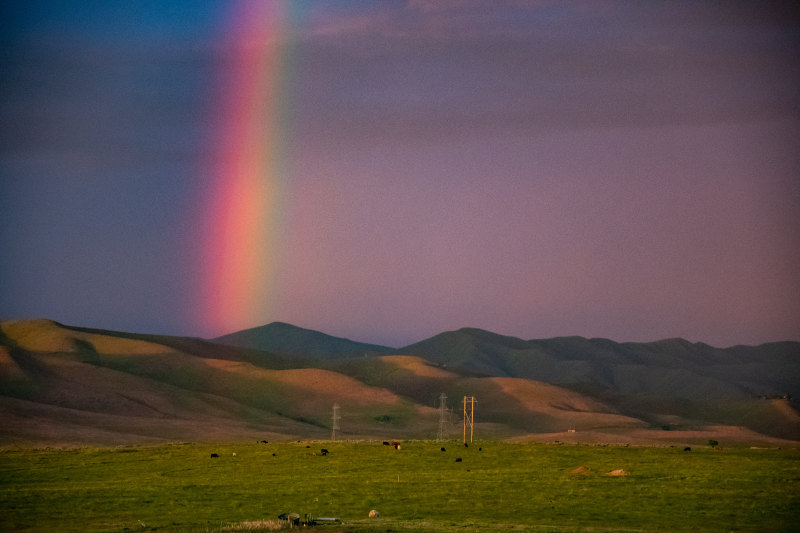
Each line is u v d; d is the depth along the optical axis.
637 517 160.38
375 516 162.62
